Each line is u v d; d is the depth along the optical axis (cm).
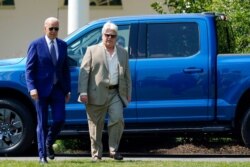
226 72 1928
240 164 1680
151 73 1938
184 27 1964
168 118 1941
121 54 1755
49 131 1708
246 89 1925
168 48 1958
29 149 2156
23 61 1992
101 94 1730
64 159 1873
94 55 1741
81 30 1989
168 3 2641
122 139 2248
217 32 1975
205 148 2158
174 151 2147
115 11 3731
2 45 3788
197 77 1930
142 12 3694
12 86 1962
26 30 3772
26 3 3762
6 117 1981
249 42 2384
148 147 2217
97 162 1703
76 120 1958
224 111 1933
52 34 1683
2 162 1700
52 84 1677
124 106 1762
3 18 3781
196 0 2564
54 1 3753
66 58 1703
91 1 3741
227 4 2430
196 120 1944
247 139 1955
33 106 1978
